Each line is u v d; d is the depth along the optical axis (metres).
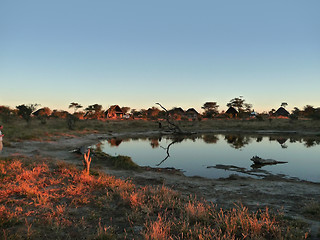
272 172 12.12
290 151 19.47
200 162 15.19
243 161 15.46
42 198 5.81
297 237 3.92
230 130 42.66
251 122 54.81
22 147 16.45
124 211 5.38
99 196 6.36
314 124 42.75
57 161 11.38
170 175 11.09
